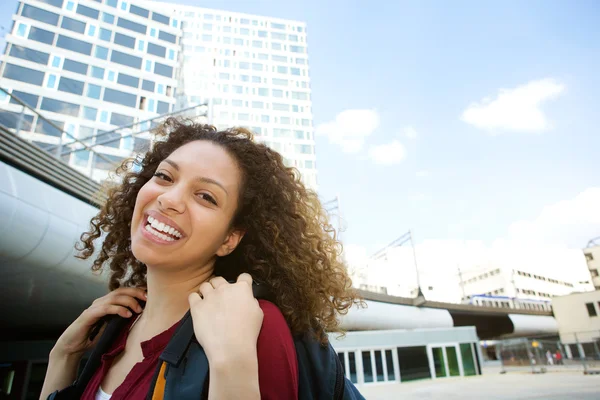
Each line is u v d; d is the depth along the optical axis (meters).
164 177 1.04
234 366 0.65
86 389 0.99
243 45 73.31
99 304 1.12
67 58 34.25
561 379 16.02
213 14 74.06
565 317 35.38
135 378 0.83
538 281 67.50
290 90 72.38
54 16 35.03
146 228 0.96
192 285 1.04
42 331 11.16
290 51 76.75
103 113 34.00
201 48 69.69
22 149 5.88
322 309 1.13
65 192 6.66
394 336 16.89
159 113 36.84
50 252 5.98
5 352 11.12
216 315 0.74
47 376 1.10
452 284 69.19
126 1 40.06
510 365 26.98
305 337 0.89
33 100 31.16
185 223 0.95
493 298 46.28
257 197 1.18
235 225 1.15
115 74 36.28
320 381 0.81
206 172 1.03
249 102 67.94
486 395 11.15
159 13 42.31
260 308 0.79
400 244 34.72
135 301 1.14
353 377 15.23
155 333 1.00
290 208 1.27
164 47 40.91
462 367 18.56
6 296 7.34
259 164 1.22
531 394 11.06
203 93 64.94
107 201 1.51
